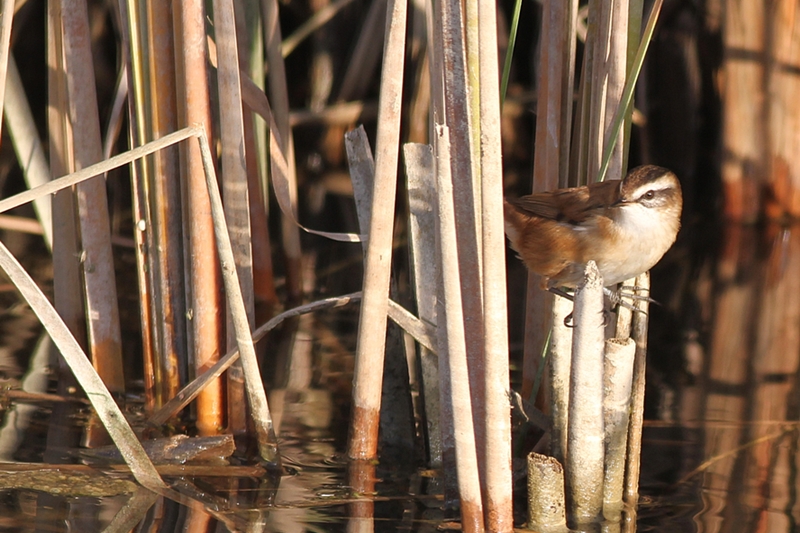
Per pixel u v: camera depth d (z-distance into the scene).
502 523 6.45
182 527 6.75
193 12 7.79
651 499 7.37
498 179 5.90
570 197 8.14
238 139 8.12
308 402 9.45
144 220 8.98
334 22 16.92
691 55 16.33
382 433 8.80
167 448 8.14
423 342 8.10
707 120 16.78
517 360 10.63
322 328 11.83
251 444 8.55
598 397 6.92
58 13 9.23
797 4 14.97
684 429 8.75
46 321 7.14
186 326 8.91
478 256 6.31
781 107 15.50
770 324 11.92
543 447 8.28
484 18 5.68
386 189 7.44
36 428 8.50
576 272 8.41
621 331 7.37
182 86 8.16
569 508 7.14
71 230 9.77
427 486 7.78
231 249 7.52
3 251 6.91
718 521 6.95
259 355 10.79
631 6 7.41
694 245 15.25
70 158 9.55
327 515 7.11
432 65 6.98
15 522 6.67
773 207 16.05
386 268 7.73
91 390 7.30
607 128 7.54
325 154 17.55
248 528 6.78
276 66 12.43
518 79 16.78
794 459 8.08
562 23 7.85
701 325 11.90
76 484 7.41
